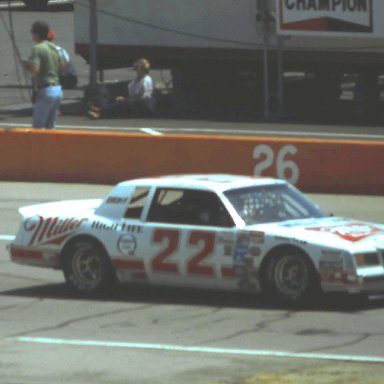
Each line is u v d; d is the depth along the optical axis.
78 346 25.81
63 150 54.09
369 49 73.31
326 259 28.25
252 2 75.56
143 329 27.50
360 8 72.31
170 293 31.95
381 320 27.73
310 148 50.66
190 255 29.92
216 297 31.14
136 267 30.75
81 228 31.61
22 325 28.30
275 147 51.06
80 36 79.50
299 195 31.38
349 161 50.28
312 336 26.17
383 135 67.62
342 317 28.09
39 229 32.34
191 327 27.56
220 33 76.75
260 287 29.28
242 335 26.52
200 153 52.06
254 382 21.83
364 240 28.73
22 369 23.50
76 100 83.12
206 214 30.00
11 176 54.69
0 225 43.91
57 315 29.45
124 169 53.22
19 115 76.12
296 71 77.25
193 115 76.88
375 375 22.22
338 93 79.75
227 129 70.25
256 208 30.11
